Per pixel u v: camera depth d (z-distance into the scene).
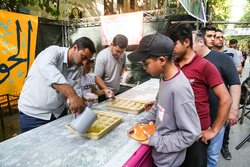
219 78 1.08
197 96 1.14
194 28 3.13
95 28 4.26
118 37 2.16
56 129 1.27
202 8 2.73
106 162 0.91
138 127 1.11
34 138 1.15
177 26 1.11
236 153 2.47
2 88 3.16
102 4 6.23
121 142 1.10
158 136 0.95
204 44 1.47
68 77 1.58
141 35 3.70
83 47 1.35
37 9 4.28
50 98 1.51
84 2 5.51
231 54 2.86
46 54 1.38
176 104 0.86
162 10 3.55
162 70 0.88
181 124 0.85
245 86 2.85
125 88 3.51
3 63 3.14
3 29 3.09
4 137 2.84
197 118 0.88
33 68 1.55
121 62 2.49
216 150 1.61
